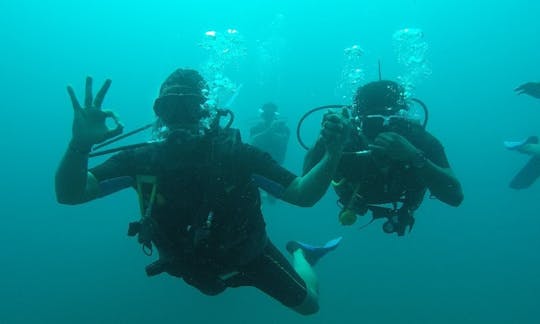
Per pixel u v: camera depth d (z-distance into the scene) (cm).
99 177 223
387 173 288
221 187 220
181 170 216
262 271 285
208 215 218
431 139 301
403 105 309
